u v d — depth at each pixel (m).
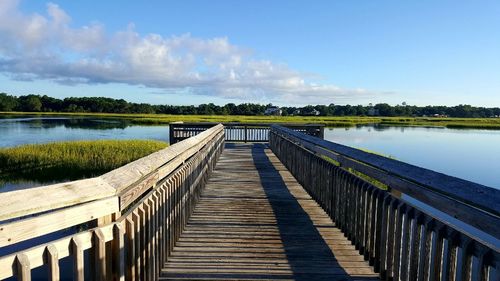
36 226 1.58
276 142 12.36
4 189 12.46
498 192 1.75
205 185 7.28
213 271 3.46
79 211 1.81
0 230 1.44
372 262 3.54
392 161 3.09
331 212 5.00
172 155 3.65
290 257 3.82
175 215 4.07
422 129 61.97
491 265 1.88
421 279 2.59
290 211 5.56
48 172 14.84
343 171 4.53
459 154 24.77
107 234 2.04
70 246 1.80
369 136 40.19
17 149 18.28
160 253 3.34
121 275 2.14
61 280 5.38
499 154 25.05
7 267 1.49
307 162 6.66
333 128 55.34
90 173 14.93
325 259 3.78
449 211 2.14
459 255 4.18
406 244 2.84
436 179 2.30
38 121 68.81
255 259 3.76
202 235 4.43
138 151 18.31
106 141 21.44
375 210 3.49
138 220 2.53
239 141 17.66
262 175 8.74
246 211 5.54
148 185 2.86
